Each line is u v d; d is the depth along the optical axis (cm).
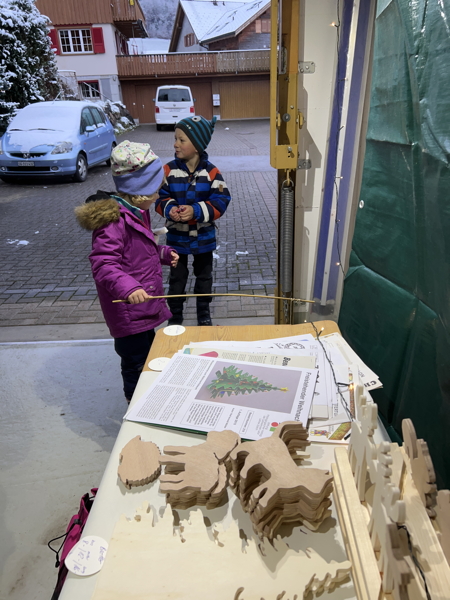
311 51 211
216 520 94
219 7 2917
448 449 143
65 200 740
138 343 218
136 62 1956
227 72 1992
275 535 90
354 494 92
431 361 151
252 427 118
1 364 296
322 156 233
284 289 246
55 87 1416
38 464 217
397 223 169
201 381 139
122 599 79
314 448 114
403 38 152
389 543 72
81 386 274
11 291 410
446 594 70
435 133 134
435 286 144
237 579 82
